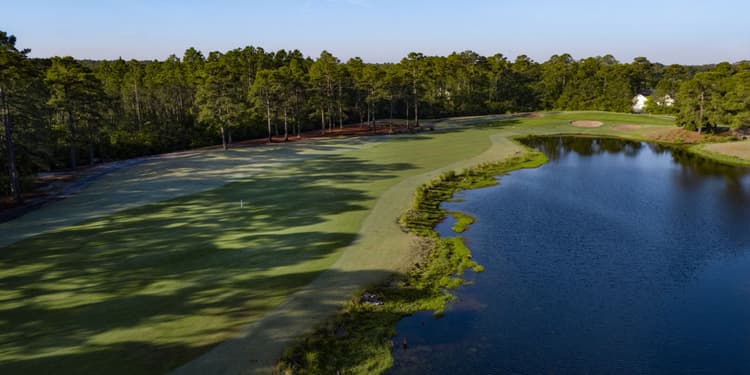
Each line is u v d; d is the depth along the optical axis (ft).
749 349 60.08
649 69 568.41
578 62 623.77
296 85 295.48
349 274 80.38
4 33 133.69
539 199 137.69
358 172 177.78
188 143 287.89
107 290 73.92
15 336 60.08
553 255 92.53
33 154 160.15
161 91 313.12
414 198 136.36
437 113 441.27
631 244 98.48
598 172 178.91
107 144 245.45
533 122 361.30
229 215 117.60
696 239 101.30
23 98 144.46
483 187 154.20
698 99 270.05
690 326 65.87
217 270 81.82
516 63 577.43
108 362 53.93
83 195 143.74
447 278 80.74
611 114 398.62
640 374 54.75
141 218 115.55
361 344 59.36
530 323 66.13
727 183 157.07
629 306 71.61
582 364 56.49
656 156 219.41
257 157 218.79
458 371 54.44
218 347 57.26
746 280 80.74
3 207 129.59
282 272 80.89
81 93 203.41
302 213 119.24
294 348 57.26
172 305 68.64
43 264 85.20
